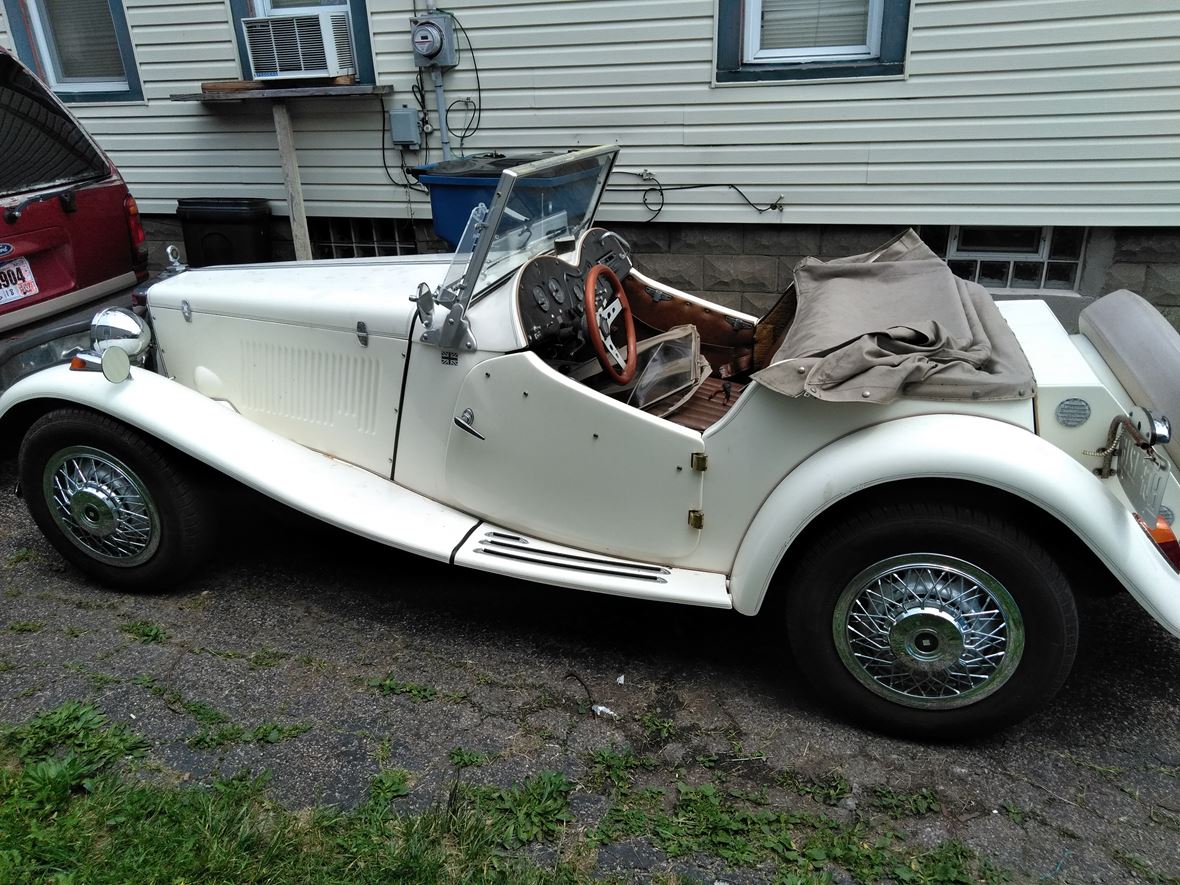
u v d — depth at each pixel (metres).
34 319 4.27
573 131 6.07
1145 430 2.22
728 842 2.23
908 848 2.24
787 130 5.67
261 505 3.96
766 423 2.57
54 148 4.43
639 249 6.25
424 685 2.83
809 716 2.74
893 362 2.43
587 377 3.07
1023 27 5.11
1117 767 2.53
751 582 2.60
